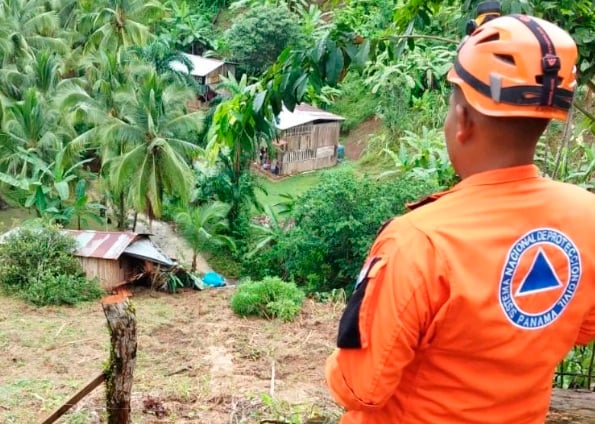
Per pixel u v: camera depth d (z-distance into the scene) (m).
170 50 28.42
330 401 5.42
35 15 31.08
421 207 1.35
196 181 22.30
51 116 22.92
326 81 3.16
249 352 10.34
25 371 9.22
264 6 32.91
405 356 1.28
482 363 1.30
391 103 24.94
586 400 3.03
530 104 1.23
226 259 21.59
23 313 11.79
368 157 26.98
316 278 16.06
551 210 1.33
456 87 1.36
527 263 1.29
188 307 12.59
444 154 15.39
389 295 1.27
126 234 14.34
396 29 3.74
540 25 1.27
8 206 24.06
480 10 1.50
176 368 9.67
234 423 5.76
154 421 6.23
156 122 20.84
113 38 30.81
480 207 1.30
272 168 28.44
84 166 26.98
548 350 1.34
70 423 5.90
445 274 1.25
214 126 3.54
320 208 15.97
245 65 32.78
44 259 12.94
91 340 10.60
